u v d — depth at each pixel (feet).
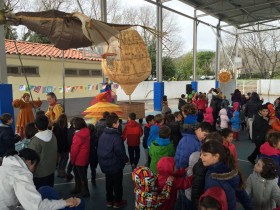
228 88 59.72
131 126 16.62
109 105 18.43
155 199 8.30
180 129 13.75
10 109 19.04
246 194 7.43
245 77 115.55
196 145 9.67
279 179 9.72
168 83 79.71
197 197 7.43
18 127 21.42
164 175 8.63
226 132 10.68
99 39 14.35
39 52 38.70
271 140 10.79
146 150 16.71
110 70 28.40
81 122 12.75
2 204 6.25
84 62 44.47
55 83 39.96
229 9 48.24
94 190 14.24
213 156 6.73
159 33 17.12
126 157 11.76
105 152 11.50
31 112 21.99
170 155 10.78
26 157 7.07
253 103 24.93
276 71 109.50
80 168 12.96
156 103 45.75
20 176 6.37
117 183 11.98
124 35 26.89
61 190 14.25
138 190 8.55
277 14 54.90
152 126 14.47
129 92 31.71
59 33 13.92
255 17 57.41
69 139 14.56
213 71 123.85
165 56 90.89
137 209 8.64
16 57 34.83
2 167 6.59
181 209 9.93
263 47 110.01
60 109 16.48
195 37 53.31
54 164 10.87
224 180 6.54
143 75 28.96
